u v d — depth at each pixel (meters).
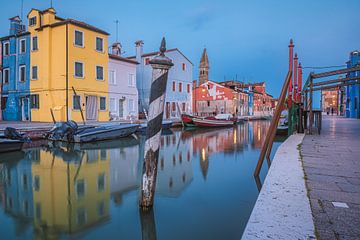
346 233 2.44
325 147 7.70
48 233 4.30
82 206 5.52
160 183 7.26
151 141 4.83
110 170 9.12
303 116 13.91
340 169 4.92
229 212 5.04
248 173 8.27
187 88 39.94
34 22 24.61
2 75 27.61
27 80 25.38
